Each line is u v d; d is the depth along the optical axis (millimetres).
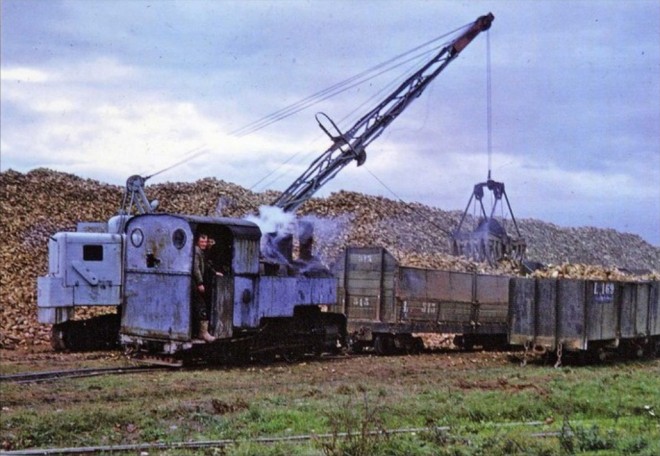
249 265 16359
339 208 40531
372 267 20266
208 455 8250
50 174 40125
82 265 19141
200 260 15562
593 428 8961
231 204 39812
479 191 33312
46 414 9930
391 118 28109
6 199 35312
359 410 10352
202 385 13148
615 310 18547
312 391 12359
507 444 8484
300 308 18062
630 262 55781
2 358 16734
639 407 11203
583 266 22156
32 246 31562
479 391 12672
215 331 15523
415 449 8234
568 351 18297
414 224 42062
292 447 8250
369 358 18359
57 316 18750
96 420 9719
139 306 16156
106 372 14562
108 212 37375
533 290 18047
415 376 14891
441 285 21094
